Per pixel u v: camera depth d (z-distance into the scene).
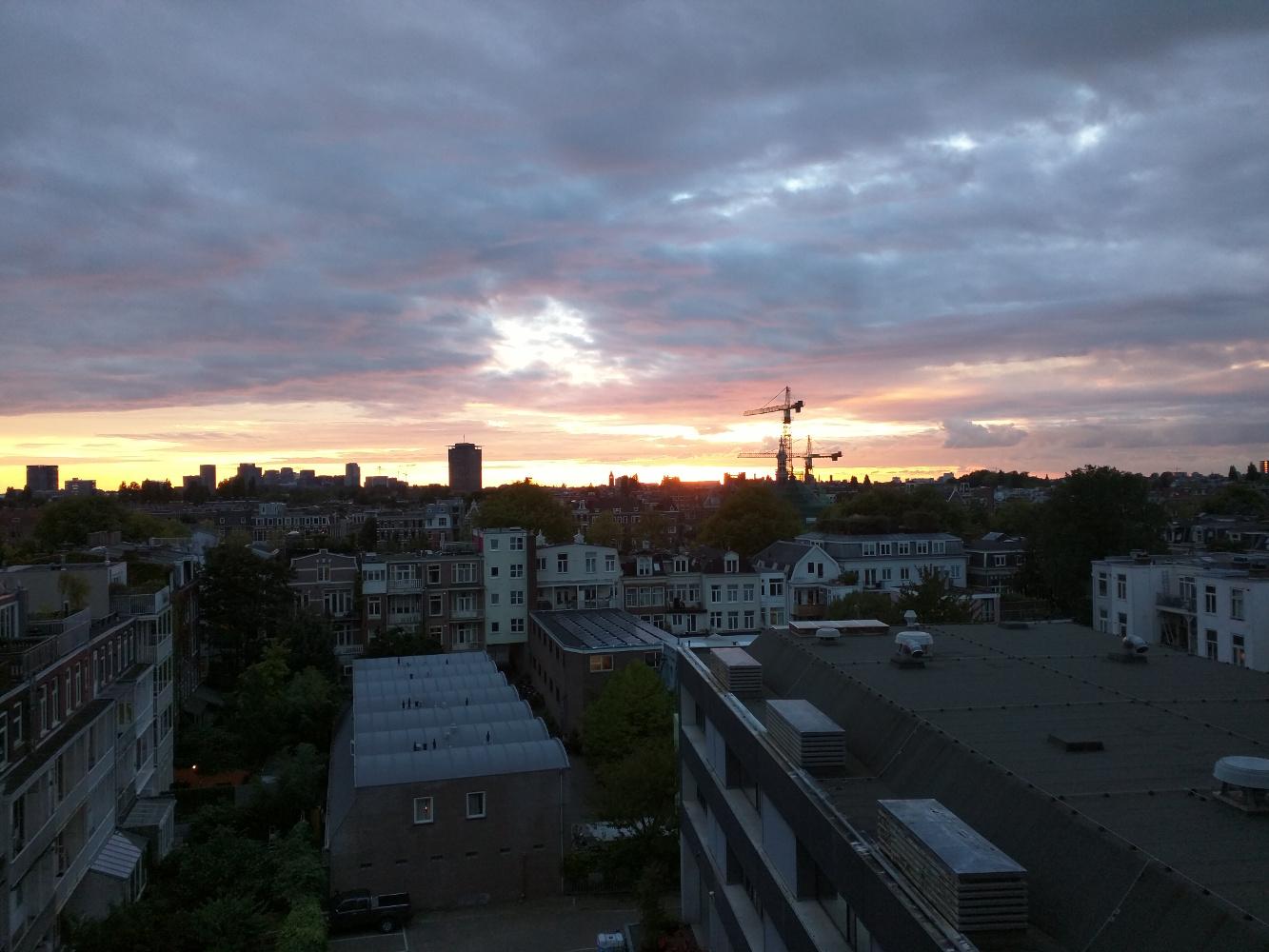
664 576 85.06
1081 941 11.35
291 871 37.06
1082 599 83.50
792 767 18.83
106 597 43.69
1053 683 22.08
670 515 198.00
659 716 50.78
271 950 33.22
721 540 113.25
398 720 47.75
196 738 55.47
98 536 76.19
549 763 40.22
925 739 18.05
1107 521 84.62
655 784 39.44
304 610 74.62
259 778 49.75
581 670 58.69
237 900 33.91
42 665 30.58
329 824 40.53
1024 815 14.01
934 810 14.09
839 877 15.20
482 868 38.88
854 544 95.44
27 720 28.69
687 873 30.86
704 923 29.48
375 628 77.50
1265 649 53.16
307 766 47.25
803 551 87.38
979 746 17.03
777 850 19.55
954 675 23.11
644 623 72.12
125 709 40.94
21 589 36.16
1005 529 146.25
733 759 24.95
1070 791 14.29
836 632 28.61
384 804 38.06
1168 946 10.27
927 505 133.50
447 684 56.34
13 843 27.64
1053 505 88.81
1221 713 19.06
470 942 35.38
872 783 17.91
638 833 39.59
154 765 46.47
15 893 27.89
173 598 55.84
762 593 84.81
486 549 78.81
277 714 55.25
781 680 27.08
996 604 85.81
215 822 44.03
